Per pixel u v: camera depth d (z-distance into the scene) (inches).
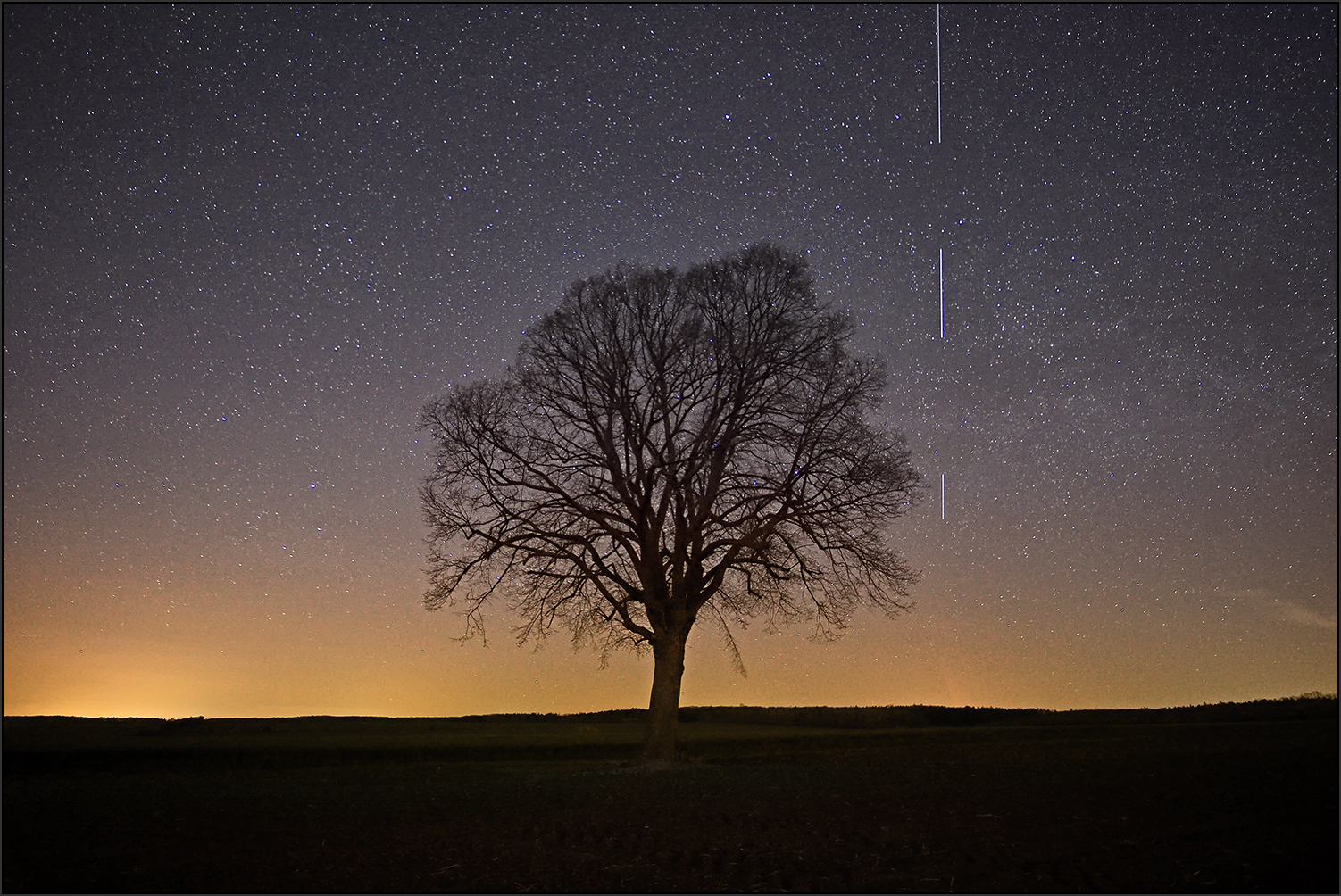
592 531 1165.7
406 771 1172.5
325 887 528.4
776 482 1156.5
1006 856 555.2
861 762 1175.0
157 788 983.6
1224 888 468.1
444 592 1153.4
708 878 536.4
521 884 534.0
